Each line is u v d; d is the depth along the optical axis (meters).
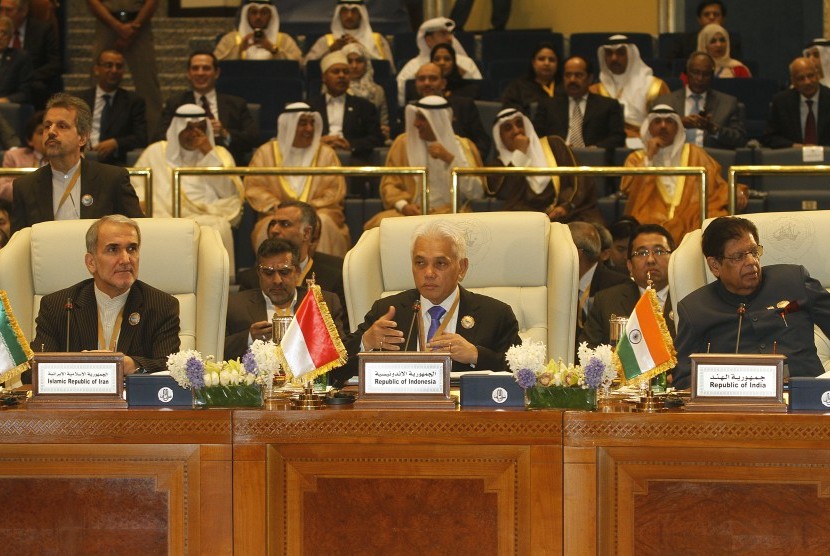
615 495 4.80
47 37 14.73
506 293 6.74
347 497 4.88
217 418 4.84
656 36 17.39
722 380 4.80
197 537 4.86
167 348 6.07
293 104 10.76
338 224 9.66
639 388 5.16
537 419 4.79
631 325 4.97
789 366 5.87
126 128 12.51
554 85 13.02
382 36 15.38
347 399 5.02
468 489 4.85
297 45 15.33
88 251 6.07
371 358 4.89
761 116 13.68
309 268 8.55
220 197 9.73
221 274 6.64
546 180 9.50
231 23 17.75
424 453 4.84
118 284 6.01
